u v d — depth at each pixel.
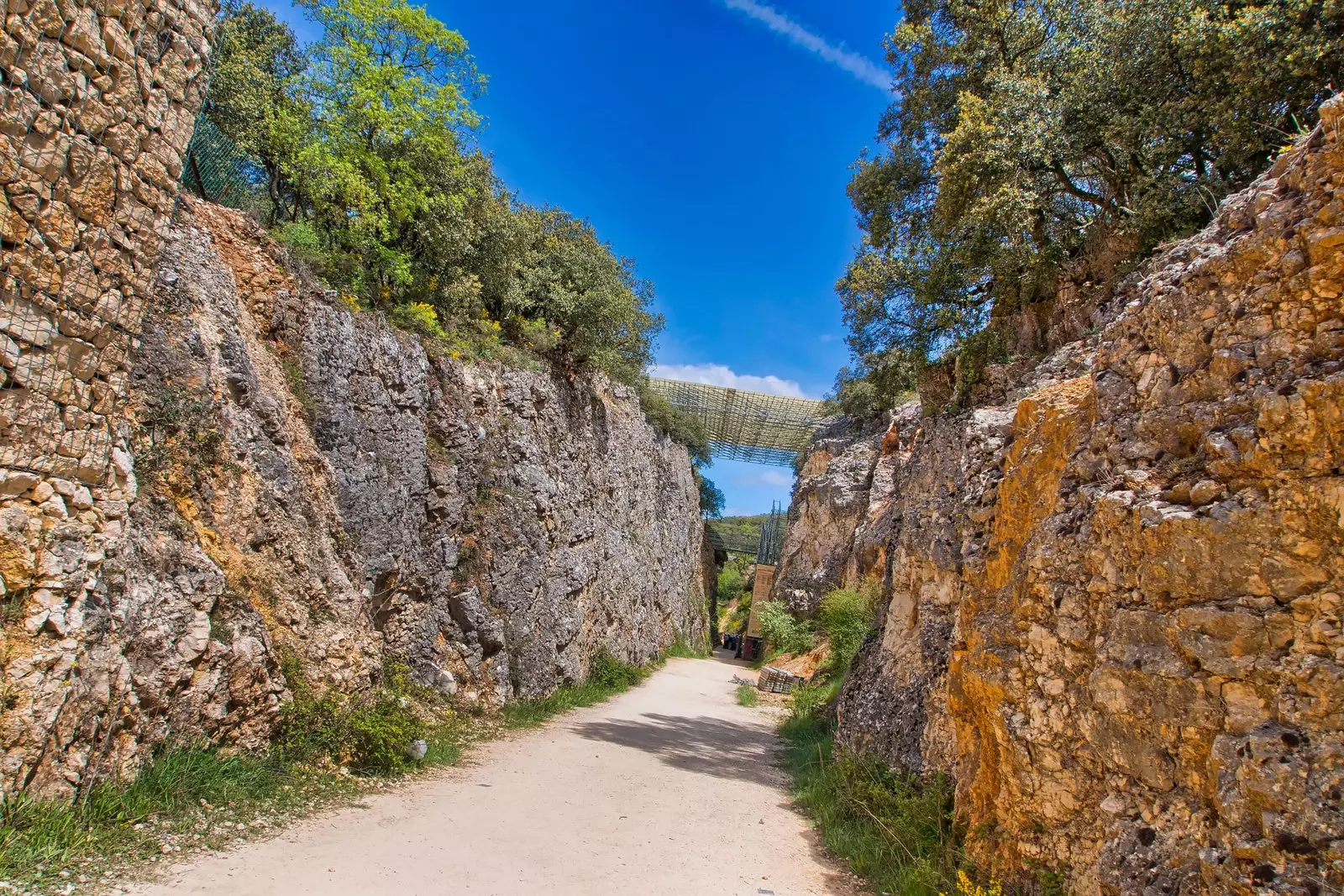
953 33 13.63
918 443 11.18
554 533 16.42
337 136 12.53
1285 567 3.27
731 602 67.50
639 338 29.47
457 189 15.09
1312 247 3.46
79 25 4.73
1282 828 2.96
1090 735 4.17
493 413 14.89
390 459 11.08
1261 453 3.45
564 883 5.11
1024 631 5.02
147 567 5.75
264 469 7.82
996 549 6.30
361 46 12.82
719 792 8.76
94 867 4.22
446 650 11.84
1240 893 3.03
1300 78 8.27
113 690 5.07
